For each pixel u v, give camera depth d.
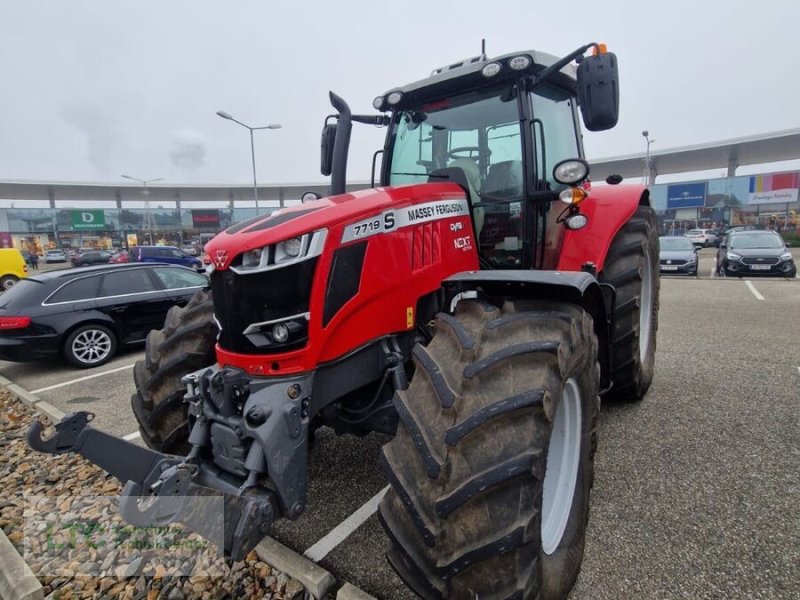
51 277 6.86
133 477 1.93
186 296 7.80
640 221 3.76
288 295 2.02
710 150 41.41
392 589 2.13
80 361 6.76
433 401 1.76
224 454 2.00
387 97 3.21
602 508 2.55
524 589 1.53
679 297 9.49
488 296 2.24
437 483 1.62
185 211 58.19
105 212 55.12
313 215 2.12
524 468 1.56
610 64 2.46
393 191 2.44
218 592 2.19
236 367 2.11
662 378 4.51
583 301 2.27
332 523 2.61
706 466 2.90
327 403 2.16
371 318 2.27
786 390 4.07
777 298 8.91
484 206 3.00
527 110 2.84
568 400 2.11
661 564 2.13
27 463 3.65
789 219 38.06
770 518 2.40
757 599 1.91
